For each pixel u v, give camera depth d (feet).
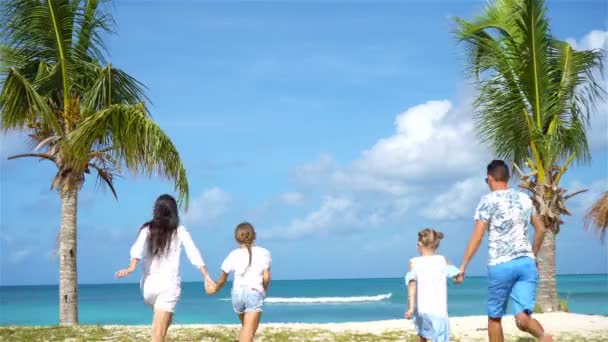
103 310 181.57
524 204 23.97
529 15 50.93
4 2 50.60
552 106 53.11
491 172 24.63
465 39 54.24
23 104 51.06
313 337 37.40
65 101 51.57
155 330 23.58
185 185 48.83
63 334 38.60
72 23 51.93
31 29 50.96
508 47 53.01
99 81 50.26
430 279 24.02
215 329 40.63
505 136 55.06
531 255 23.84
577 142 53.62
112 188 52.49
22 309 199.52
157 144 47.73
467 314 125.59
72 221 51.11
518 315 23.62
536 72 52.24
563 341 34.76
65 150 49.32
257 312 26.37
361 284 434.71
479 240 24.16
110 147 50.88
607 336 36.55
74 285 50.93
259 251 26.76
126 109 47.83
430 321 23.76
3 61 51.42
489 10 54.24
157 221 23.98
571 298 180.45
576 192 53.01
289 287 395.75
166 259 23.86
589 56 52.70
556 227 53.16
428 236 24.35
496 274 23.88
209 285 24.41
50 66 52.80
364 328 42.47
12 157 49.03
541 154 53.67
